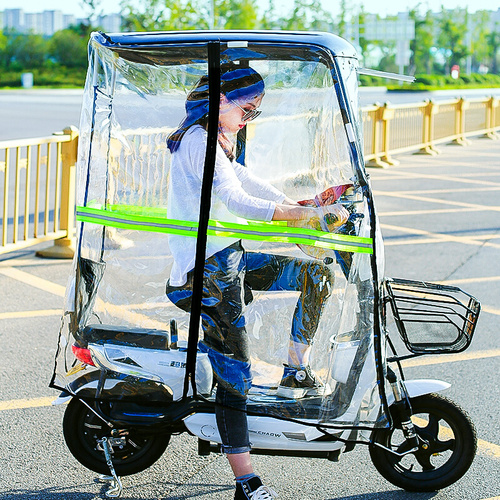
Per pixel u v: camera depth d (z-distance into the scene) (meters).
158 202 2.97
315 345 3.06
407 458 3.51
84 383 2.98
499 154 16.34
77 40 57.97
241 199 2.79
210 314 2.89
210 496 3.25
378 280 2.88
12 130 18.67
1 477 3.36
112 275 2.99
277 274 3.04
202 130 2.82
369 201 2.82
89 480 3.35
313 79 2.95
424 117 16.22
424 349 3.01
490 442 3.75
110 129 2.94
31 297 6.02
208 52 2.76
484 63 84.12
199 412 3.02
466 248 7.89
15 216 6.75
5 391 4.26
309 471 3.49
